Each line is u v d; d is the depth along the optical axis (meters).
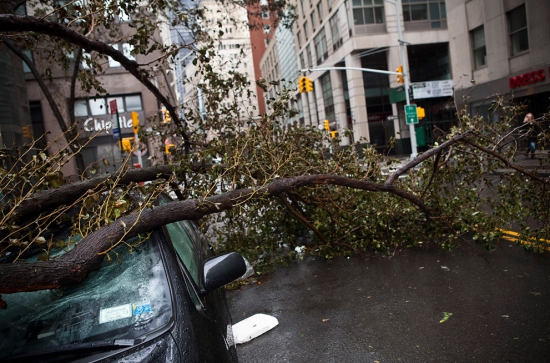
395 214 6.38
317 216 6.71
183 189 5.48
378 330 3.92
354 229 6.46
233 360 2.39
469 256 5.78
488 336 3.57
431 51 37.41
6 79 14.79
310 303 4.79
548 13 18.50
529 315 3.84
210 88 6.89
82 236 2.50
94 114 27.20
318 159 6.59
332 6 37.06
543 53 19.03
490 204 6.76
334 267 6.03
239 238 6.66
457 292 4.56
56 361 1.76
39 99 24.08
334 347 3.71
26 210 2.94
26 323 1.98
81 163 9.91
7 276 1.88
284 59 58.62
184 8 7.81
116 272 2.26
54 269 2.04
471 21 23.67
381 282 5.18
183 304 2.06
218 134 6.63
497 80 22.08
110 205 2.78
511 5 20.61
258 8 10.55
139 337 1.86
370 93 40.00
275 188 4.66
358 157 6.93
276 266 6.41
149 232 2.61
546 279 4.61
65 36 4.70
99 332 1.92
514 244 6.07
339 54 37.31
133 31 18.81
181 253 2.81
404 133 35.19
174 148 5.89
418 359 3.36
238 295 5.34
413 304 4.40
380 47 34.09
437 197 6.66
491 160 6.78
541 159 6.21
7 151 3.17
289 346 3.82
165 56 5.82
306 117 51.38
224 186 5.32
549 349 3.28
